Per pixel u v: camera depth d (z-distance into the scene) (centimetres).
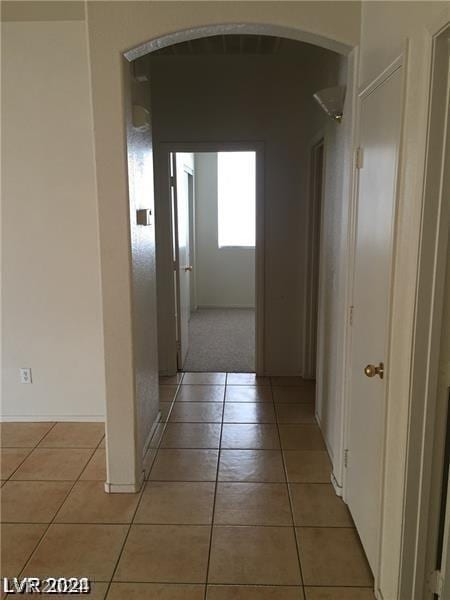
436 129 143
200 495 266
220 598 196
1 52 316
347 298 247
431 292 151
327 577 206
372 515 205
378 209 195
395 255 171
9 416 361
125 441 265
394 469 176
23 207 334
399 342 170
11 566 213
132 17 230
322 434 337
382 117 189
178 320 474
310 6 226
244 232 761
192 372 476
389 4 183
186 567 212
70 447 321
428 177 146
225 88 421
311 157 415
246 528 238
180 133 430
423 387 157
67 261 340
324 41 234
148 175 313
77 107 320
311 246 430
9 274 343
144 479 281
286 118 422
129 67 247
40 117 322
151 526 240
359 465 227
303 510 252
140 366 279
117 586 202
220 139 429
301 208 434
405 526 167
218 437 336
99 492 269
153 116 428
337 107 263
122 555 220
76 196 331
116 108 238
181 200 492
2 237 338
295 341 457
